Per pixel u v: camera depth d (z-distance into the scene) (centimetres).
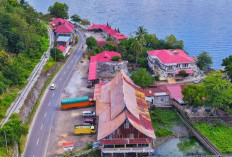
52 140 9231
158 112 11325
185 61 13562
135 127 8369
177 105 11238
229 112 10762
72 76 13588
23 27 14450
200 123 10556
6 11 16038
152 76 13700
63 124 10075
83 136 9506
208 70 14925
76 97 11525
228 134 10031
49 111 10800
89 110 10975
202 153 9406
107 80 12706
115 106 9131
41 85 12262
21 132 8719
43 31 17800
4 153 7900
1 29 13775
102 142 8494
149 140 8569
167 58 13612
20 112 9862
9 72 11262
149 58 14912
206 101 10944
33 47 14738
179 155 9194
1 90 10312
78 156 8562
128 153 8956
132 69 14925
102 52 15225
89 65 14175
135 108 9306
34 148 8806
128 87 10294
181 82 13350
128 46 16375
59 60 14850
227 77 13025
